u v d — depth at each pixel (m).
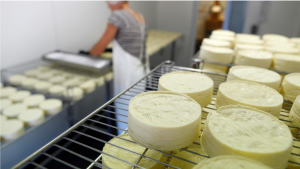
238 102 0.60
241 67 0.89
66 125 1.86
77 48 2.03
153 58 3.72
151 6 3.42
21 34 1.47
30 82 1.34
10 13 1.37
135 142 0.51
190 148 0.58
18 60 1.49
